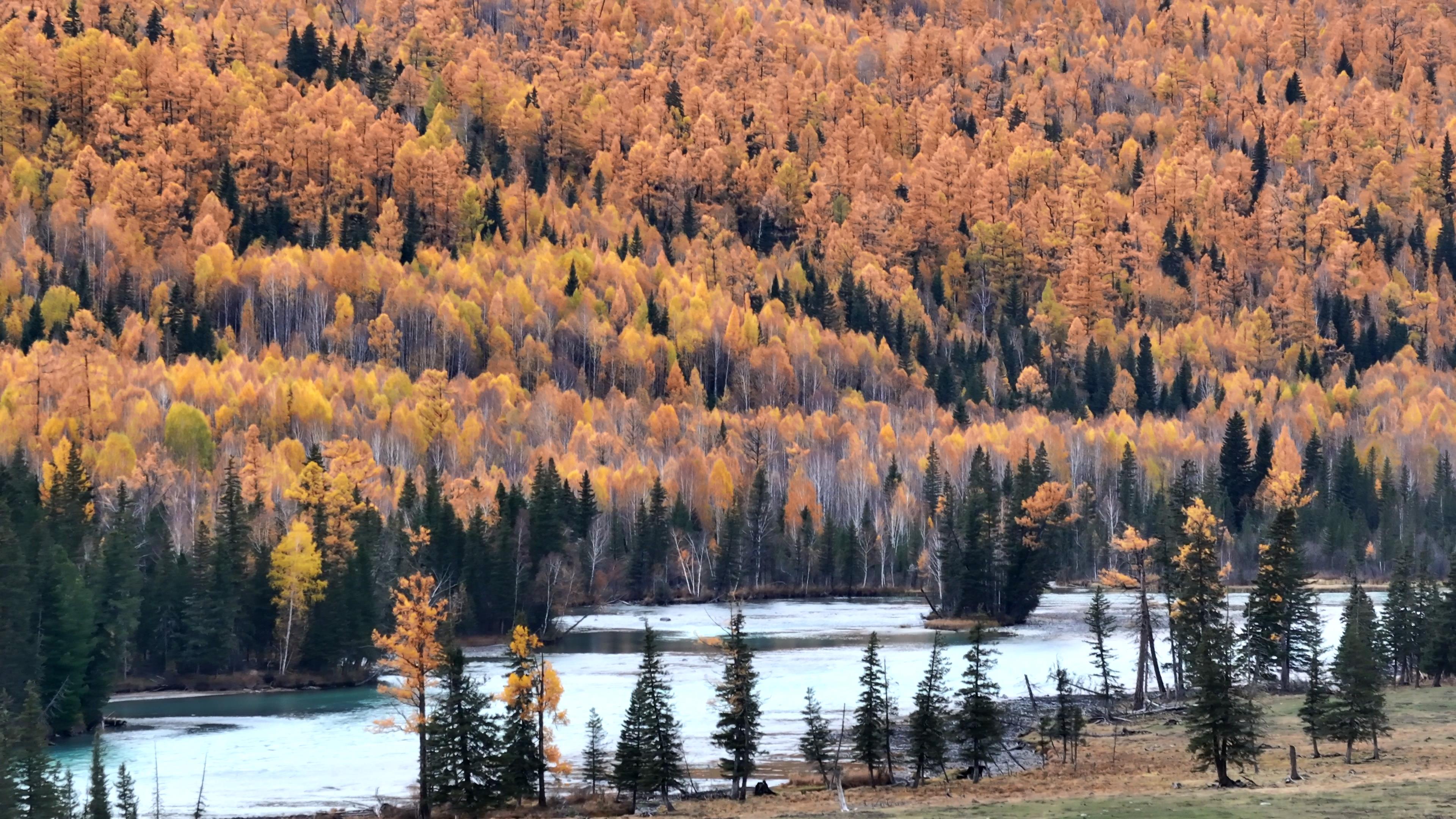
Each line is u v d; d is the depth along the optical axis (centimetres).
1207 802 15712
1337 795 15588
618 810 19212
